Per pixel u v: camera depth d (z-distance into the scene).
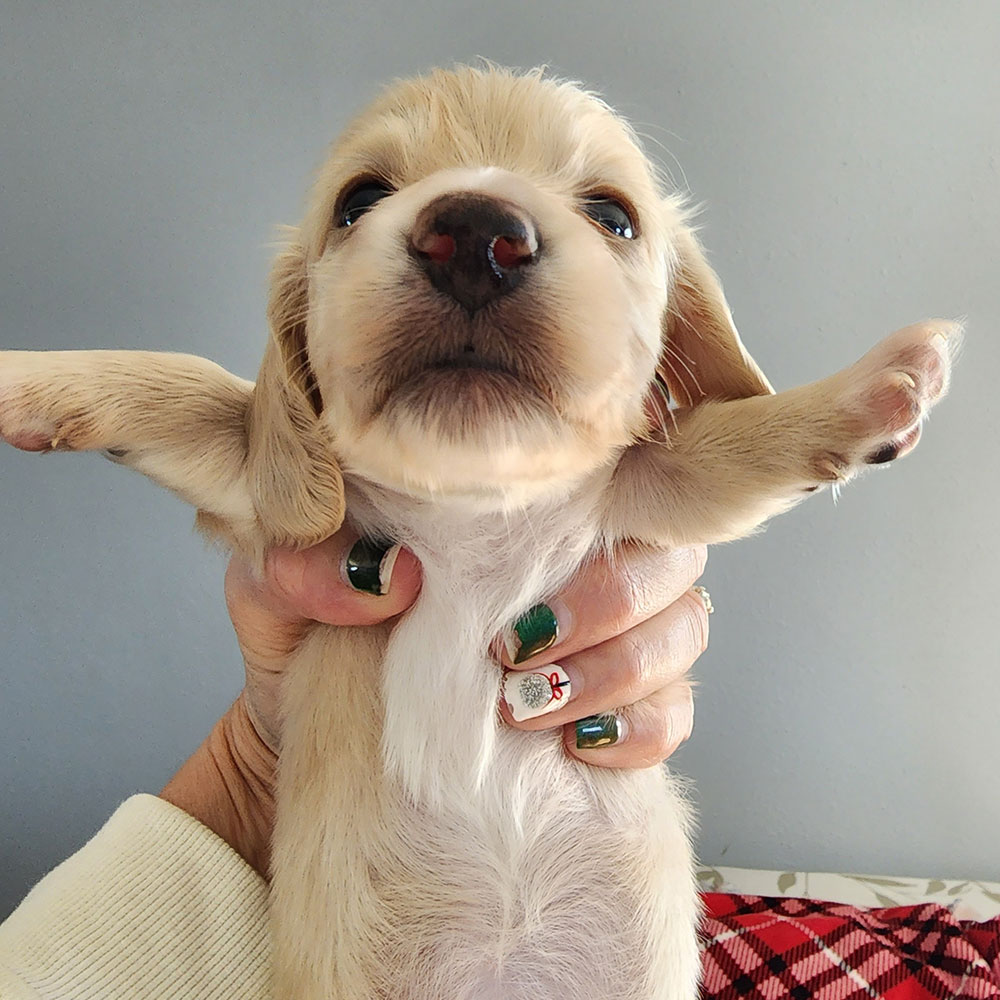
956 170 0.44
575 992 0.22
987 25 0.43
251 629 0.25
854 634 0.47
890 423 0.20
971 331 0.45
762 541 0.47
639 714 0.23
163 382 0.22
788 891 0.46
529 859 0.22
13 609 0.47
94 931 0.21
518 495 0.20
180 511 0.47
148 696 0.48
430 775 0.22
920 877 0.49
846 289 0.45
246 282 0.45
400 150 0.21
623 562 0.23
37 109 0.44
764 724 0.49
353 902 0.21
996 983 0.35
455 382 0.17
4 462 0.45
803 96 0.44
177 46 0.44
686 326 0.25
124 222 0.45
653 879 0.23
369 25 0.44
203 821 0.26
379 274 0.17
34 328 0.45
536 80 0.23
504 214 0.17
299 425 0.21
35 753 0.48
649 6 0.44
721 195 0.45
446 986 0.22
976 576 0.46
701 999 0.36
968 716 0.47
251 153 0.45
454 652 0.22
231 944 0.22
